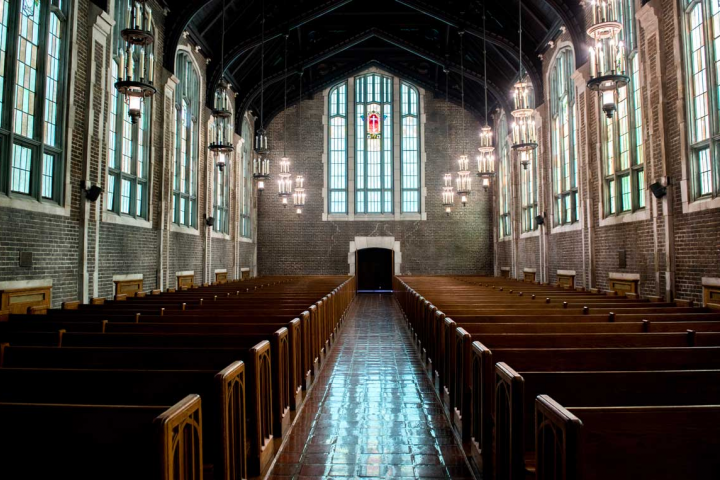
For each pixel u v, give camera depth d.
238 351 4.10
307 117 24.58
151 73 7.23
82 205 9.50
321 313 8.45
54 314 6.77
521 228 19.84
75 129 9.31
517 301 8.88
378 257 26.22
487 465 3.98
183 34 14.21
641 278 10.50
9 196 7.67
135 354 4.09
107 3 10.02
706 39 8.48
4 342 4.48
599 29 6.79
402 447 4.72
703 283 8.41
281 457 4.48
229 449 3.22
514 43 16.36
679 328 5.70
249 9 15.82
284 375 5.31
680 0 9.08
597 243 12.66
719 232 8.09
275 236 24.27
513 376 3.05
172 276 13.75
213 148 11.97
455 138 24.45
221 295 10.59
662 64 9.58
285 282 17.48
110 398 3.28
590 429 2.21
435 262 24.14
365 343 10.65
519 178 19.95
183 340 4.82
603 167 12.39
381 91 24.72
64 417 2.46
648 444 2.21
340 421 5.46
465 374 4.80
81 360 4.06
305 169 24.42
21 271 7.87
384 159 24.59
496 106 22.73
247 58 18.02
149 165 12.31
